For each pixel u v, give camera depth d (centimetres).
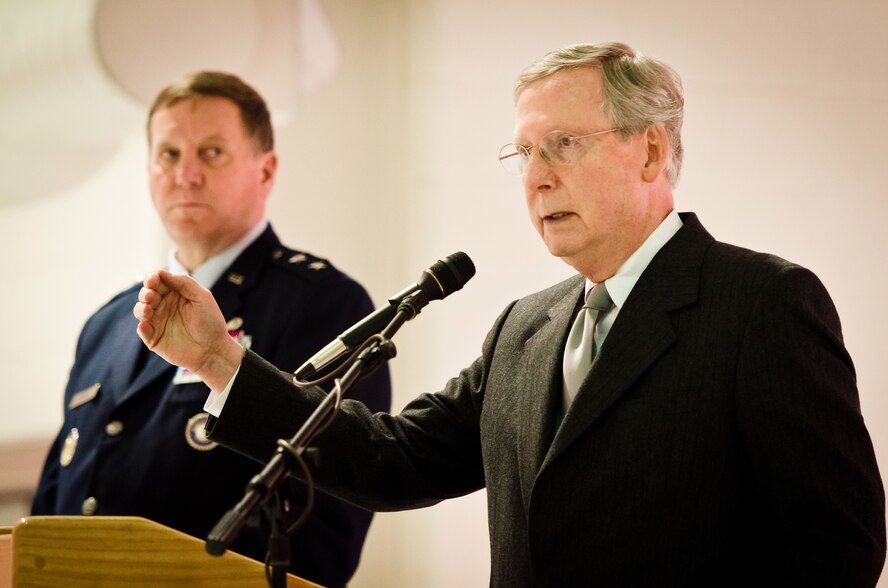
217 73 920
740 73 1051
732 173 1044
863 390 977
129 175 1266
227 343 586
